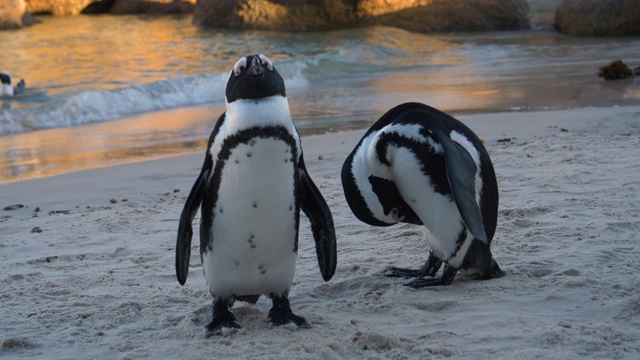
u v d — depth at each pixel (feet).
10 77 50.24
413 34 84.12
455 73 58.08
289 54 69.00
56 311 15.64
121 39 81.56
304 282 17.26
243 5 88.84
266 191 12.78
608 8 82.69
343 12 87.20
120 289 17.16
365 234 21.06
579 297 15.02
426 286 16.25
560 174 25.64
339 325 14.35
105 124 42.24
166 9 110.22
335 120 40.81
